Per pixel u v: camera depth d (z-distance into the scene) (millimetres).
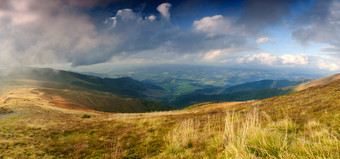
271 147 3906
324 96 14805
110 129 12852
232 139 4934
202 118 16891
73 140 9977
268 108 16844
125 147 8047
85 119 22797
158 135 9945
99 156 7066
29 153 7375
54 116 26016
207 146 5926
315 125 6008
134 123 15133
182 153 5797
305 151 3344
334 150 3281
